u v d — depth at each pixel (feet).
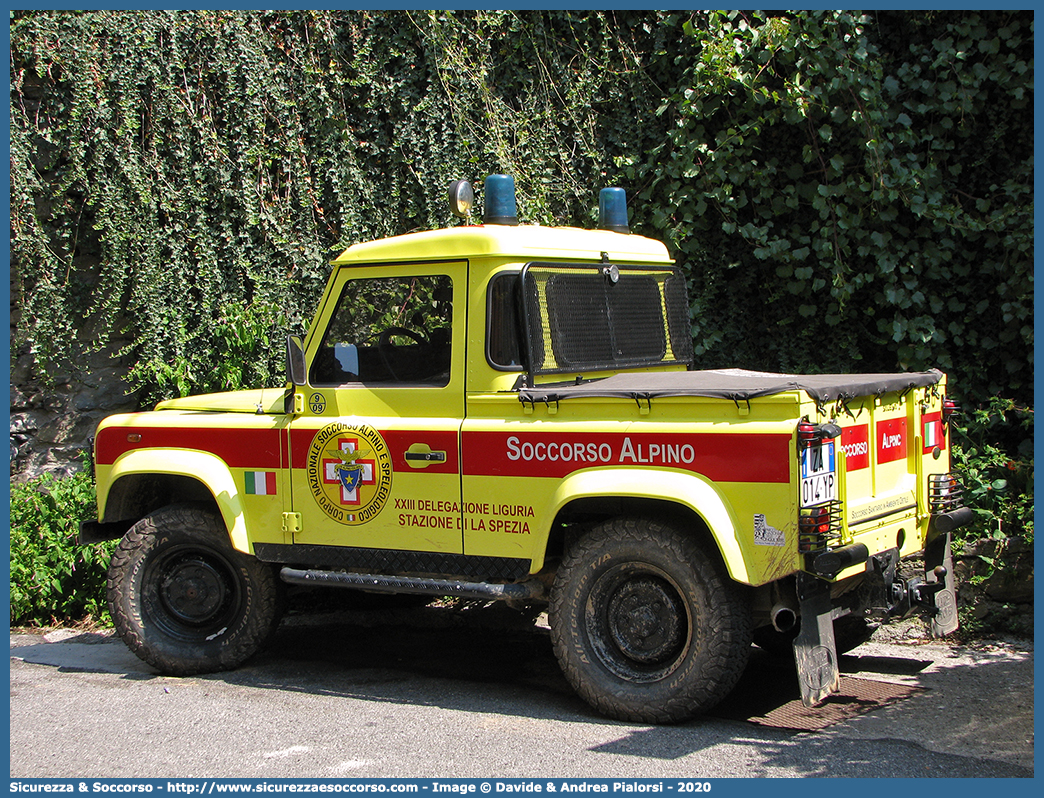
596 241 17.42
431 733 14.74
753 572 13.61
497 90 24.64
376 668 18.43
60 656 20.01
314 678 17.87
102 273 25.66
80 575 22.70
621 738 14.24
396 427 16.28
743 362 23.67
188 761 13.96
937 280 22.61
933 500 16.63
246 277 25.40
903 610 15.71
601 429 14.70
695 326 23.26
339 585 16.62
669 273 19.13
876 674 17.07
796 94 21.76
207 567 18.40
